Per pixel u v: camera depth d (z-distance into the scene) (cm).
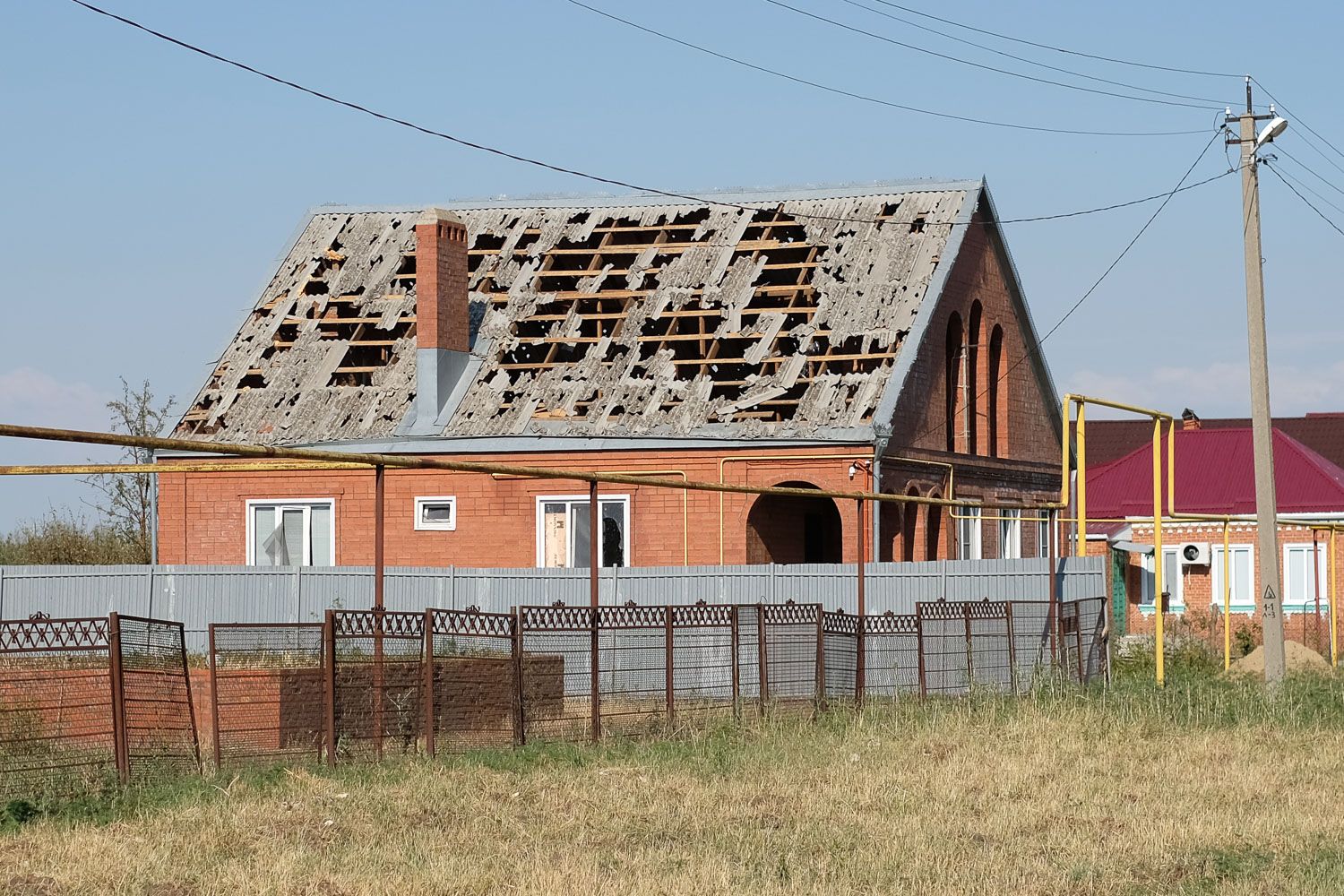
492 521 5641
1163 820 2447
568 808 2534
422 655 3062
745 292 5906
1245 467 8419
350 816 2428
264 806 2489
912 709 3681
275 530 5875
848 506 5250
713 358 5766
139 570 5397
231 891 1970
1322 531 7706
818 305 5825
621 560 5516
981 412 6231
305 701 2977
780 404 5519
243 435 5941
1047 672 4106
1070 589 4631
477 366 5947
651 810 2528
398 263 6481
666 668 3384
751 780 2841
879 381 5466
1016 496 6550
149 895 1958
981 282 6238
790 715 3562
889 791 2705
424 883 1997
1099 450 11794
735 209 6281
